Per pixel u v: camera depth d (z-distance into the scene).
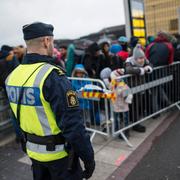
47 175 2.25
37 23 2.01
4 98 5.12
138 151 4.27
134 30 8.65
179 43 7.61
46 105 1.94
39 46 2.01
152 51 5.71
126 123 4.75
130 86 4.80
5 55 4.80
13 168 4.02
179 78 6.30
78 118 1.93
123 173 3.67
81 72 5.29
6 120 5.21
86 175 2.13
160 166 3.81
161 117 5.86
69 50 6.20
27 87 1.98
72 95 1.93
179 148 4.31
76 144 1.92
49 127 1.98
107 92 4.32
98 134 4.97
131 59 5.16
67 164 2.06
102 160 4.02
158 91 5.66
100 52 5.71
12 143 4.98
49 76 1.91
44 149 2.03
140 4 8.94
